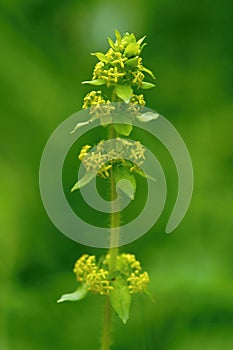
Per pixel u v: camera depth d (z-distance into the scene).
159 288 0.62
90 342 0.62
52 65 0.72
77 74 0.73
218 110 0.72
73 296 0.47
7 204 0.65
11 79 0.70
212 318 0.62
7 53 0.70
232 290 0.62
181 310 0.62
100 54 0.47
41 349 0.61
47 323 0.62
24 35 0.72
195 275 0.63
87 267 0.47
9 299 0.62
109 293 0.47
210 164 0.69
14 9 0.73
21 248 0.65
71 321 0.63
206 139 0.70
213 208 0.67
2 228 0.64
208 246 0.66
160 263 0.65
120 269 0.48
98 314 0.63
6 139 0.69
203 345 0.60
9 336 0.61
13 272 0.63
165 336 0.61
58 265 0.67
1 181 0.66
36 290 0.64
